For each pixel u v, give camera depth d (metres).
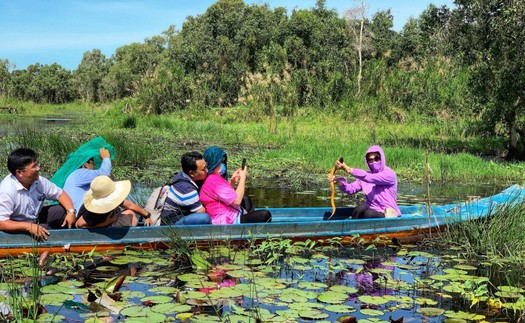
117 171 12.95
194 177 6.93
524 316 4.76
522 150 18.00
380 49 51.38
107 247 6.41
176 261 6.27
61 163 13.38
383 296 5.10
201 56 50.22
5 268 5.72
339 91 31.64
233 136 22.73
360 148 17.11
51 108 62.09
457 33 18.91
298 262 6.30
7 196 6.05
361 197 11.05
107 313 4.58
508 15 15.85
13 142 17.59
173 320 4.45
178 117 33.28
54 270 5.79
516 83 16.52
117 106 40.97
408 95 29.44
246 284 5.38
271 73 31.72
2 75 79.56
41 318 4.46
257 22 54.72
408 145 19.39
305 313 4.58
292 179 12.97
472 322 4.57
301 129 24.70
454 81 27.92
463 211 8.05
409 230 7.57
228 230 6.74
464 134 22.17
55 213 6.68
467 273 6.07
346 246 7.23
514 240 7.11
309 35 53.78
